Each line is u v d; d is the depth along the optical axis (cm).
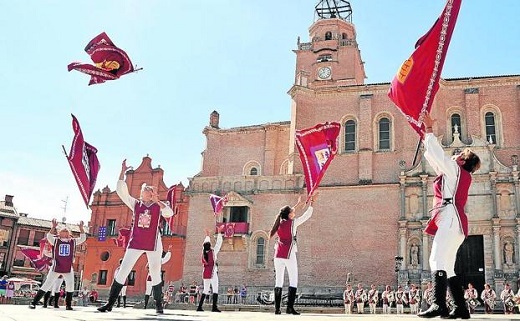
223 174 5688
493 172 4166
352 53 6009
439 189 778
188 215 4928
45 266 3388
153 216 1080
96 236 5794
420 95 866
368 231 4381
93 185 1521
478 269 4053
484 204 4150
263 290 4475
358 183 4562
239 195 4759
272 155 5544
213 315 793
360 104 4797
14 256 7700
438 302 709
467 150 788
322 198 4594
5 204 8069
